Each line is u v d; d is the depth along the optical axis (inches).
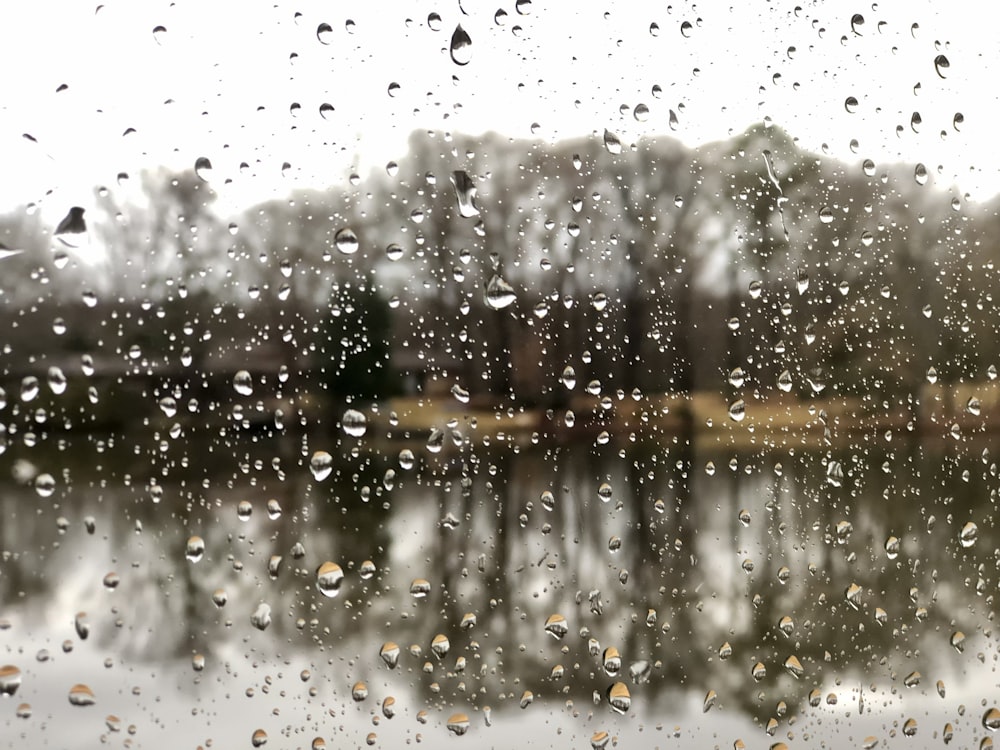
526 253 6.5
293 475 5.8
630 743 5.5
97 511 5.4
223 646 5.5
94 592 5.3
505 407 6.4
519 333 6.5
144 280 5.6
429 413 6.2
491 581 6.2
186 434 5.7
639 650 6.1
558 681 5.9
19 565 5.2
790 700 6.0
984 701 6.1
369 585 5.9
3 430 5.2
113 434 5.5
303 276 6.0
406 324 6.2
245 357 5.8
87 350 5.5
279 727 5.1
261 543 5.8
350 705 5.4
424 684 5.7
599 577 6.4
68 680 5.0
